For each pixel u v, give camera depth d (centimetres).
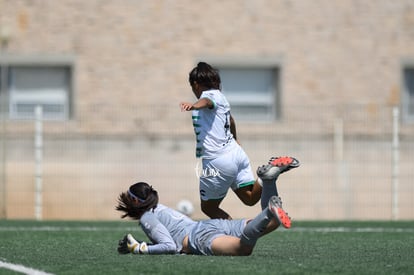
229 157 3125
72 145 8362
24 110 8925
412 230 4744
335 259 2830
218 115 3134
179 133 8681
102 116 8694
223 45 9225
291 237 4072
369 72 9481
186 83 9138
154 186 8444
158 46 9112
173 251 2864
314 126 8862
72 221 5884
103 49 9031
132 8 9081
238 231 2812
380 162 8738
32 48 8925
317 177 8562
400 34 9556
